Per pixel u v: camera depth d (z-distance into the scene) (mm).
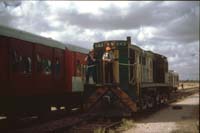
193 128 14562
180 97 38438
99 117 19391
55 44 20500
